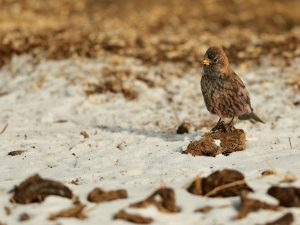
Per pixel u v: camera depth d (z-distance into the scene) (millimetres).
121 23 31969
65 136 14117
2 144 13320
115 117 17109
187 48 25000
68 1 37125
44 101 18688
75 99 18719
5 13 32406
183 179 10148
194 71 22344
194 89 20234
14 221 8453
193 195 9172
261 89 19938
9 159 12117
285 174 9945
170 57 23625
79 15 34812
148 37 27062
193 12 36969
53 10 35219
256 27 34219
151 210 8516
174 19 34531
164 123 16406
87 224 8266
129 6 37594
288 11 38562
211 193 9062
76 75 20906
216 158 11500
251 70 22469
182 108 18172
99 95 19281
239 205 8734
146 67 22406
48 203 8922
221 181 9164
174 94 19641
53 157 12234
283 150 12055
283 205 8758
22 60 22938
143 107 18266
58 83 20266
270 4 40000
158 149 12461
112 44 24562
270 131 14266
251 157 11484
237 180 9203
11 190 9648
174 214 8531
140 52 24016
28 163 11789
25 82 20781
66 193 9109
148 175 10602
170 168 10953
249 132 14039
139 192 9422
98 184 10031
